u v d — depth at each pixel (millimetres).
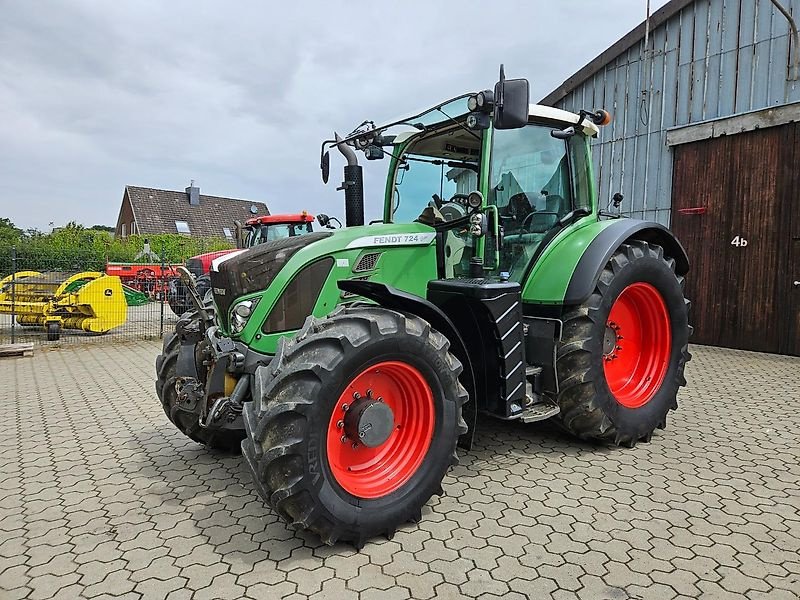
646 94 8773
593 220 4215
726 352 7625
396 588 2271
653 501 3037
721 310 8008
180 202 35906
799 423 4398
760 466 3518
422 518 2873
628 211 9141
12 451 3998
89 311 10188
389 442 2893
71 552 2586
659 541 2615
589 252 3727
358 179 4277
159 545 2643
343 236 3264
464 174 3766
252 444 2455
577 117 4062
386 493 2697
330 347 2535
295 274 3078
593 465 3572
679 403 5000
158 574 2393
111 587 2301
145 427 4586
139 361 7895
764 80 7363
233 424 2918
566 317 3701
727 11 7703
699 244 8219
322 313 3162
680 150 8367
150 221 33812
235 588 2283
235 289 3076
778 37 7195
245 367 3004
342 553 2551
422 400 2861
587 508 2961
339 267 3199
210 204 36969
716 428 4297
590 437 3834
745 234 7688
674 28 8344
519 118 2977
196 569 2428
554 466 3562
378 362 2652
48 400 5551
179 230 34375
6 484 3400
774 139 7316
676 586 2264
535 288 3803
